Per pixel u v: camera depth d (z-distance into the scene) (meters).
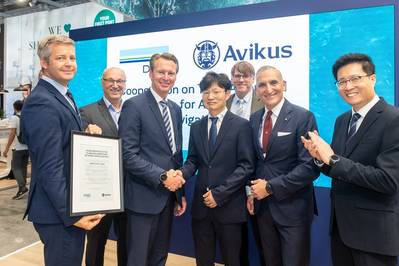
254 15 2.61
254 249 2.66
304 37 2.46
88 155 1.57
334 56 2.37
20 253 3.07
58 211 1.45
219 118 2.09
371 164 1.50
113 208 1.64
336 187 1.62
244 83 2.61
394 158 1.41
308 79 2.46
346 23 2.33
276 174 1.91
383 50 2.23
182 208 2.21
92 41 3.28
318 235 2.48
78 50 3.35
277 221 1.89
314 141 1.57
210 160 2.06
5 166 7.68
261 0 5.40
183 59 2.88
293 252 1.87
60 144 1.49
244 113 2.64
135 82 3.08
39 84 1.54
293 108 1.95
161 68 2.02
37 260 2.91
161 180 1.91
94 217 1.55
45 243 1.52
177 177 1.96
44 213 1.48
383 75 2.24
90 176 1.57
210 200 1.95
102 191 1.61
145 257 1.99
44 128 1.44
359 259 1.52
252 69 2.61
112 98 2.56
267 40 2.57
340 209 1.58
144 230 2.00
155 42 2.99
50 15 5.90
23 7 9.50
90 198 1.55
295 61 2.49
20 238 3.49
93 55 3.29
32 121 1.45
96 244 2.40
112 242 3.28
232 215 1.99
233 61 2.70
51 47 1.53
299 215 1.89
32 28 6.51
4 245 3.29
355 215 1.52
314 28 2.42
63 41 1.56
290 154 1.91
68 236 1.53
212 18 2.77
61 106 1.53
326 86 2.40
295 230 1.88
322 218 2.46
